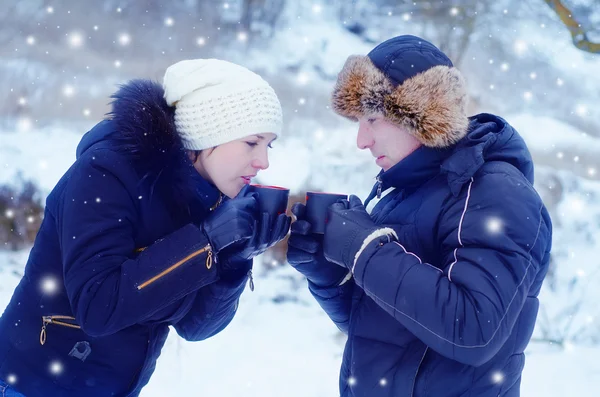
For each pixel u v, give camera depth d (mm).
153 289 1649
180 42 10164
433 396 1733
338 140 7172
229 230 1729
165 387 3697
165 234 1804
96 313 1627
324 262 1975
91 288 1631
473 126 1858
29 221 5492
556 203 6324
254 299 4965
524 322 1830
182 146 1780
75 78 8688
